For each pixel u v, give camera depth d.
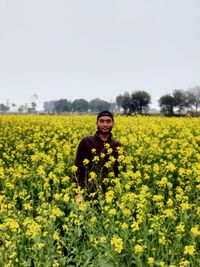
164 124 16.27
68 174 8.40
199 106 79.56
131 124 16.69
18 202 7.16
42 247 4.46
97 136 6.55
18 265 4.45
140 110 82.19
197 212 5.26
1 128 18.16
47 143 13.44
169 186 6.03
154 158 9.09
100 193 5.98
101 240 4.51
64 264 4.57
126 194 5.54
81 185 6.46
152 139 11.60
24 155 10.65
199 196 6.01
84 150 6.53
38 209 5.59
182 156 9.32
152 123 16.56
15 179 7.62
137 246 4.22
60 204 6.11
